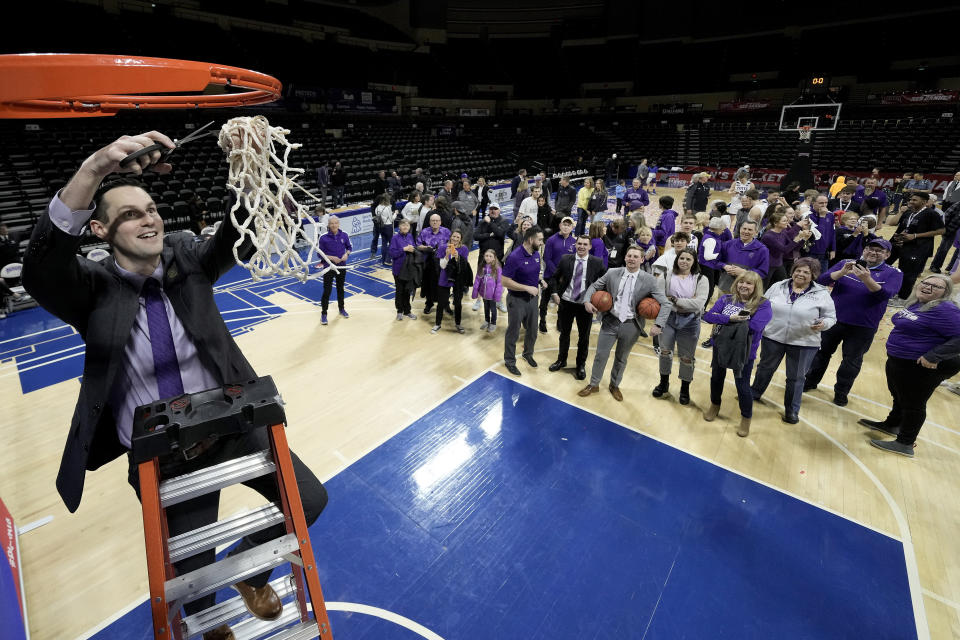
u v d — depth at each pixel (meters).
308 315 8.24
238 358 1.79
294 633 1.71
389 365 6.56
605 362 5.80
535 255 6.09
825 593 3.47
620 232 8.05
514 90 34.00
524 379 6.31
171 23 22.30
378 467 4.61
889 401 5.97
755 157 27.05
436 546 3.78
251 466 1.64
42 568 3.49
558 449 4.95
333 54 27.91
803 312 5.02
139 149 1.26
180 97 1.53
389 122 28.83
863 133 25.38
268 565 1.61
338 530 3.90
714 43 30.08
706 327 8.25
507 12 32.41
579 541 3.86
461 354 6.95
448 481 4.46
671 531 3.98
